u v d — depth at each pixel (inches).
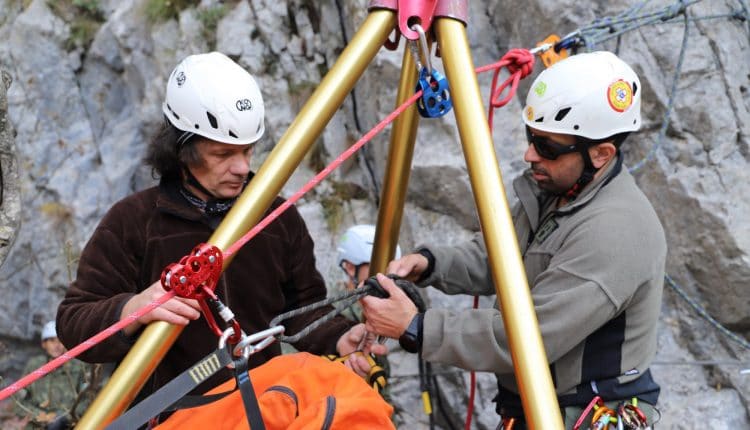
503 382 120.4
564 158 113.3
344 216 260.8
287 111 268.5
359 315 229.8
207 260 84.6
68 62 301.6
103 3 303.9
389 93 243.6
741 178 215.5
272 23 271.6
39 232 294.5
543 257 114.7
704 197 214.5
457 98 97.6
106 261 109.0
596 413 110.2
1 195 98.7
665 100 221.5
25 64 300.5
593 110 111.7
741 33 229.0
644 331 113.0
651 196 221.8
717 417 211.0
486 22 246.4
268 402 91.3
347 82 100.2
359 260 186.1
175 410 100.7
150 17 288.5
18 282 296.8
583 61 114.2
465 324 108.2
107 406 85.9
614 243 107.7
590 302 105.6
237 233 91.6
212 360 84.4
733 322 215.2
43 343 254.4
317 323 99.7
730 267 211.6
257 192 93.4
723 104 219.5
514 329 88.1
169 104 108.7
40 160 297.0
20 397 255.4
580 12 227.9
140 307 93.7
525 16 236.4
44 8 303.3
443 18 101.7
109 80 302.4
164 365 111.1
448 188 235.6
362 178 264.1
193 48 276.8
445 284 128.3
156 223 111.4
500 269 90.4
